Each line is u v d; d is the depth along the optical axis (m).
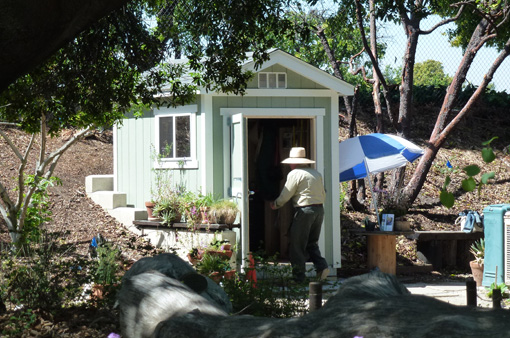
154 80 8.80
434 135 14.84
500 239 10.20
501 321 2.36
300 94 11.37
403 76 14.68
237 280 6.71
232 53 8.37
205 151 11.06
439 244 12.93
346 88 11.58
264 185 12.38
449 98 14.70
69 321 5.98
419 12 11.96
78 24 5.51
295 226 10.16
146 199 12.18
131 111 12.46
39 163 10.68
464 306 2.68
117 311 6.24
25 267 6.61
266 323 3.14
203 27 8.24
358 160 12.27
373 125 19.31
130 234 11.90
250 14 8.02
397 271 12.12
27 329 5.58
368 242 12.02
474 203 15.97
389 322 2.57
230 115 11.12
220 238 10.38
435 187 16.53
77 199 13.07
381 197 14.85
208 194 11.04
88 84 8.13
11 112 8.55
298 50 17.78
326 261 10.97
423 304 2.69
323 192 10.38
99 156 15.84
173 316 3.80
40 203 10.88
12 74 5.63
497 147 19.20
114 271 6.94
